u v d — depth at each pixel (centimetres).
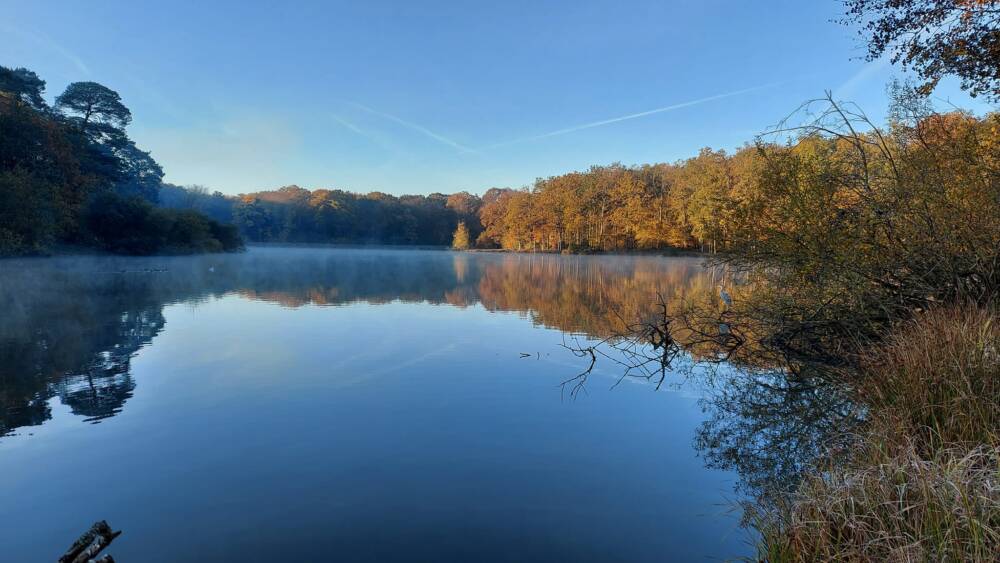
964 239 690
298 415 563
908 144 786
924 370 452
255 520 350
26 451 459
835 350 837
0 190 2647
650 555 315
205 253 4866
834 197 827
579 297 1759
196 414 560
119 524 344
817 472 387
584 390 668
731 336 1005
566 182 6700
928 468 294
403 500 379
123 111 4644
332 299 1653
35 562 304
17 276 2183
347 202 9250
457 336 1038
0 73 3625
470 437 505
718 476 425
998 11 736
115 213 3625
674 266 3912
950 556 235
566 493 393
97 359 801
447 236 9875
